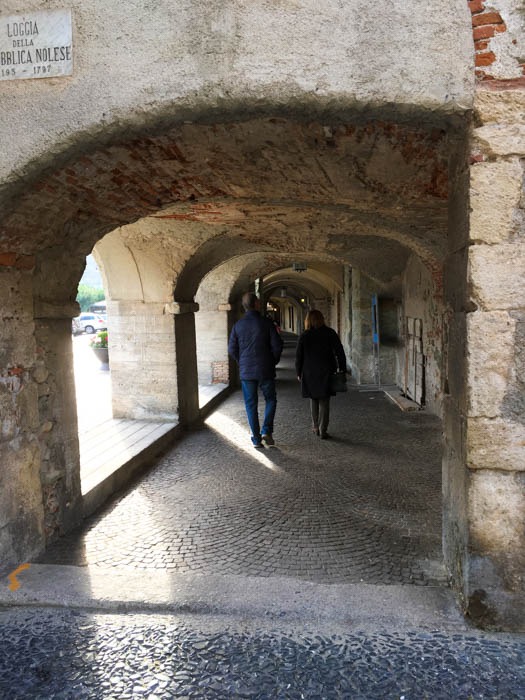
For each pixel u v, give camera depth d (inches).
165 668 90.7
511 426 95.7
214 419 324.5
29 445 134.0
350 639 97.3
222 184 147.6
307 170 134.3
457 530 109.5
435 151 114.1
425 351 331.6
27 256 130.9
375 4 94.0
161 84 98.9
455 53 93.3
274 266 443.8
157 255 266.2
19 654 94.9
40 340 139.9
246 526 158.6
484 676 87.3
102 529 157.0
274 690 85.1
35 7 101.6
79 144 104.0
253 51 96.5
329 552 140.3
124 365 288.7
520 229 93.4
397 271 383.2
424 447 249.4
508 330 94.3
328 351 264.8
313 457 234.8
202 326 437.1
